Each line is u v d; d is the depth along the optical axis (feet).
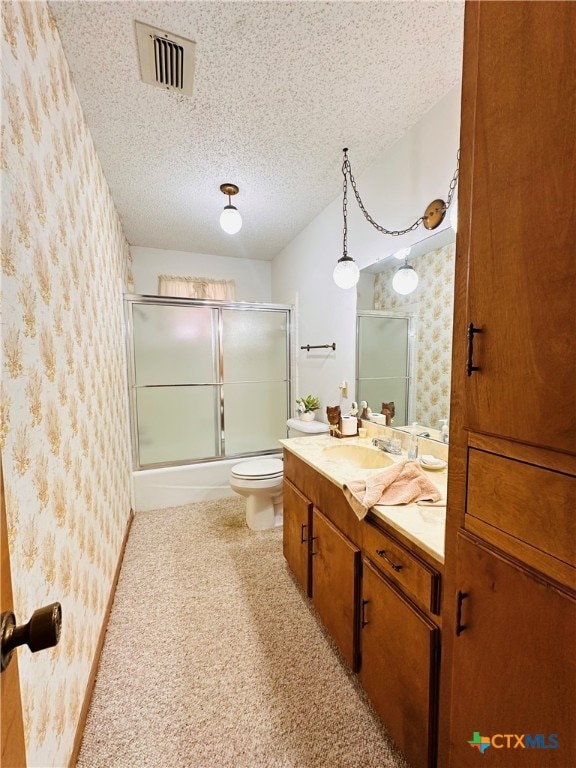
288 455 6.07
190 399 9.87
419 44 4.01
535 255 1.68
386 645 3.24
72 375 3.89
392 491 3.59
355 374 7.29
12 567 2.25
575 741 1.64
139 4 3.51
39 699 2.53
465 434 2.26
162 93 4.73
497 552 2.02
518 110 1.73
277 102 4.93
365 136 5.69
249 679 4.07
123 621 5.00
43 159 3.18
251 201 8.06
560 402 1.61
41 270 3.02
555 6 1.51
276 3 3.53
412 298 5.59
